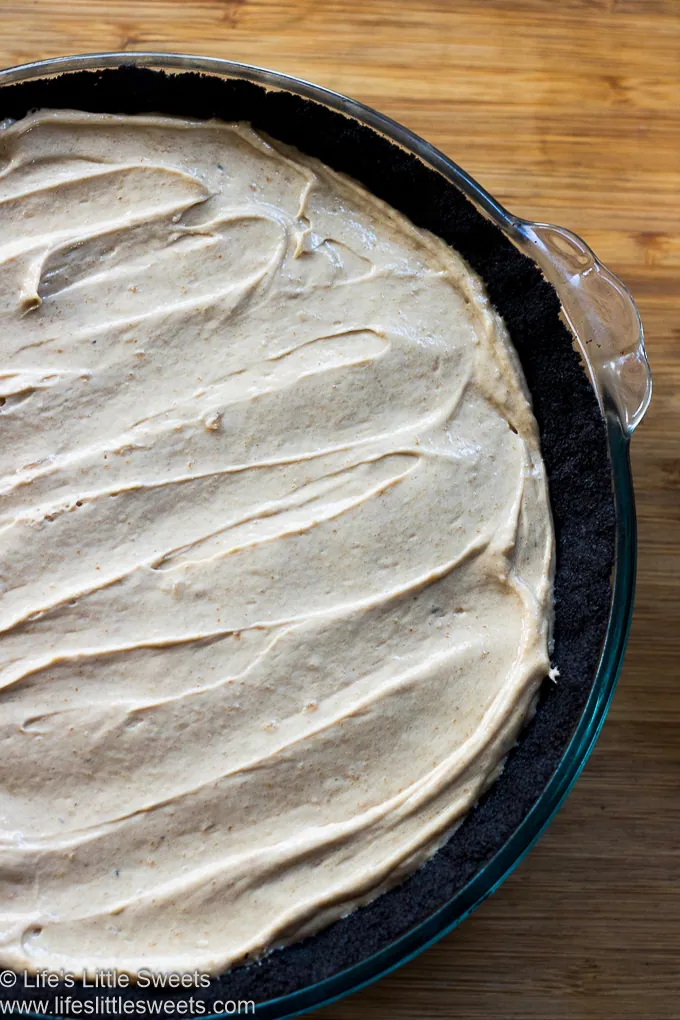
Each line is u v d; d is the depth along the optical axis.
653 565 0.49
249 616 0.45
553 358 0.46
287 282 0.47
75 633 0.45
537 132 0.50
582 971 0.47
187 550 0.45
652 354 0.49
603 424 0.45
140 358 0.46
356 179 0.47
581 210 0.49
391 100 0.50
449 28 0.50
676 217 0.50
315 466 0.46
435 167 0.46
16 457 0.45
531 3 0.50
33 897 0.44
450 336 0.47
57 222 0.47
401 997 0.47
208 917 0.43
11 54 0.49
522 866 0.47
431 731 0.45
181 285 0.46
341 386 0.46
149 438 0.46
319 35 0.50
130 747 0.44
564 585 0.46
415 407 0.46
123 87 0.46
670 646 0.48
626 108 0.50
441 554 0.45
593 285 0.46
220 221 0.47
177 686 0.44
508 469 0.46
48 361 0.46
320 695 0.44
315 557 0.45
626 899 0.47
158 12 0.49
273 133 0.47
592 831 0.47
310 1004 0.42
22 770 0.44
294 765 0.44
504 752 0.45
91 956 0.43
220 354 0.46
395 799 0.44
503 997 0.47
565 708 0.44
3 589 0.45
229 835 0.44
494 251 0.46
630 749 0.48
